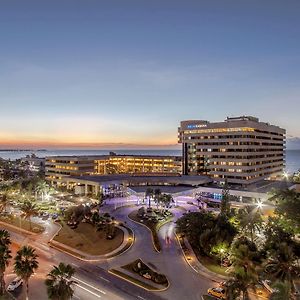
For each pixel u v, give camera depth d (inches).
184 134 7372.1
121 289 2327.8
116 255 3006.9
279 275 1923.0
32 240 3518.7
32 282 2461.9
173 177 6663.4
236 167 6402.6
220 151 6653.5
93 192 6417.3
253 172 6545.3
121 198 6112.2
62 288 1788.9
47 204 5541.3
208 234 2871.6
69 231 3772.1
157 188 5595.5
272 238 2583.7
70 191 6993.1
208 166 6879.9
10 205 5438.0
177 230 3410.4
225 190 4466.0
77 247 3243.1
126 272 2620.6
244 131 6309.1
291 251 1988.2
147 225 4062.5
